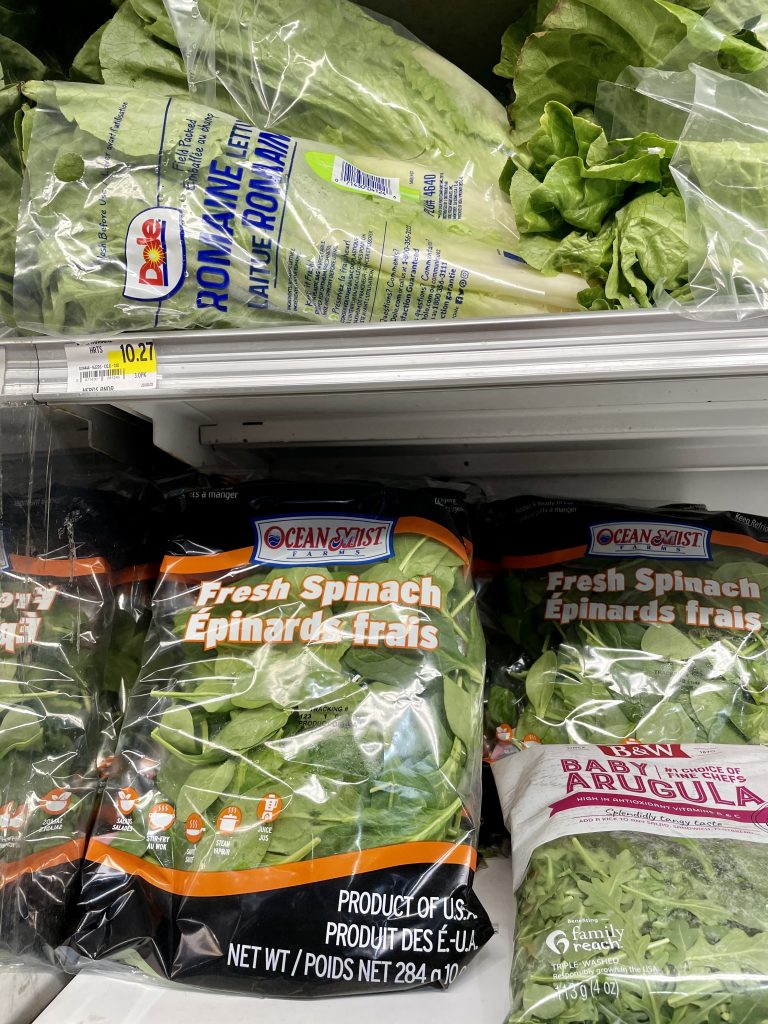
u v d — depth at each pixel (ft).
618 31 2.21
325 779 2.16
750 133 1.95
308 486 2.77
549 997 1.77
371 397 2.58
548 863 2.07
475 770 2.34
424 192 2.21
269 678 2.31
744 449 3.24
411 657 2.33
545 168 2.18
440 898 2.03
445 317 2.10
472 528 3.19
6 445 2.25
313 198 2.05
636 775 2.31
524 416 2.85
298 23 2.31
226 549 2.61
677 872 1.97
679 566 2.85
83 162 2.00
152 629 2.53
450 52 2.96
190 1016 1.94
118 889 2.11
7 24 2.56
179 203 1.99
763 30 2.06
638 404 2.68
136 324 2.07
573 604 2.82
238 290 2.03
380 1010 1.95
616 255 1.98
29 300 2.02
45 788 2.26
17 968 2.05
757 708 2.55
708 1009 1.71
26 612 2.31
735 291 1.82
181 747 2.24
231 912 2.01
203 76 2.24
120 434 2.95
